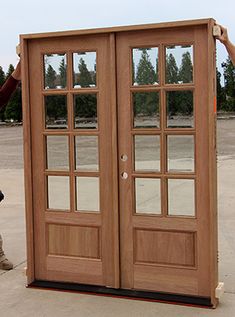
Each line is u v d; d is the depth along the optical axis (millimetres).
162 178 4102
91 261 4395
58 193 4465
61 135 4395
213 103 3883
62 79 4363
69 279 4496
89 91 4258
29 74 4445
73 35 4230
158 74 4055
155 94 4086
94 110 4270
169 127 4062
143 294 4180
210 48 3824
